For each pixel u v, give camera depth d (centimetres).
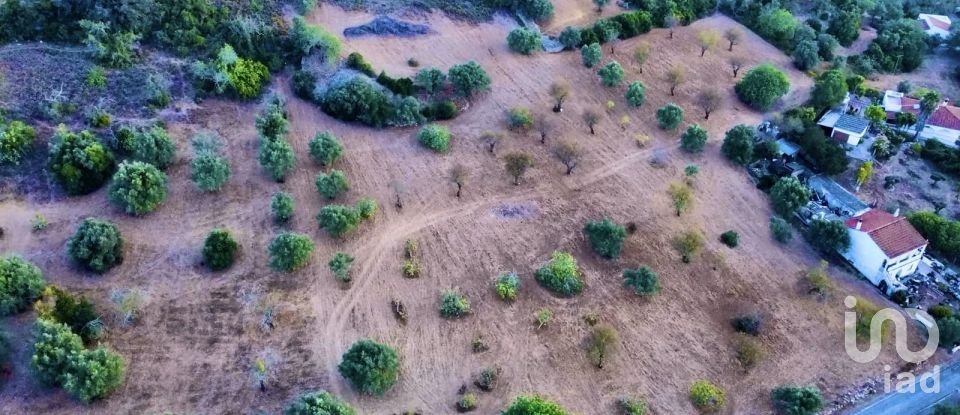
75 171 8944
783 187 9550
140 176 8819
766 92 11312
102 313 7781
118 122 9831
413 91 11044
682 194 9375
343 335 7769
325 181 9181
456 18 12681
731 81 12038
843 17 13462
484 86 11162
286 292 8169
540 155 10312
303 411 6600
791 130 10750
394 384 7312
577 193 9738
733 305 8375
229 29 11244
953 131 10912
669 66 12262
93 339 7469
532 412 6600
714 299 8419
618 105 11344
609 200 9650
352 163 9944
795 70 12481
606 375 7544
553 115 11025
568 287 8288
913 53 13088
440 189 9650
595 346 7694
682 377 7569
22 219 8738
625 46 12644
